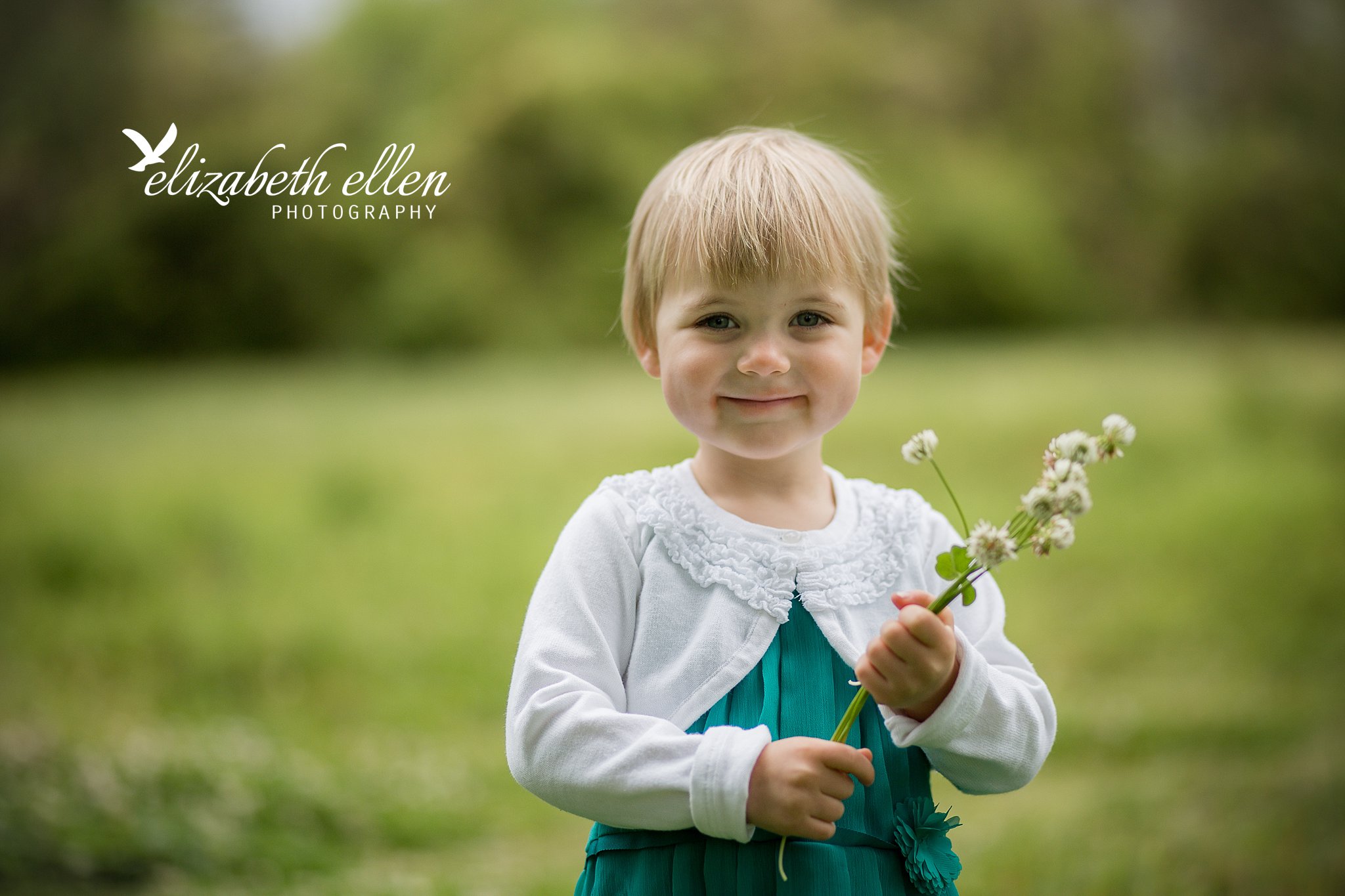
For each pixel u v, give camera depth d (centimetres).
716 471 178
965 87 2577
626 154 2405
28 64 2147
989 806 439
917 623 147
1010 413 1023
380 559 761
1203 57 2508
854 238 175
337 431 1122
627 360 1809
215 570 749
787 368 165
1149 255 2422
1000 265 2327
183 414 1307
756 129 205
